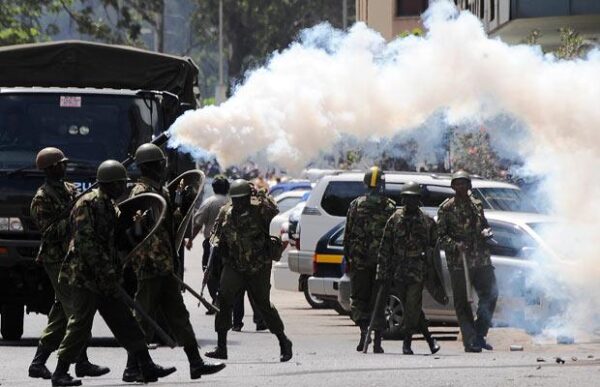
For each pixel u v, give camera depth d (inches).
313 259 2399.1
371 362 1578.5
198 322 2322.8
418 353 1755.7
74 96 1915.6
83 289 1299.2
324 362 1594.5
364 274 1777.8
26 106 1908.2
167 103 1923.0
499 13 3791.8
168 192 1398.9
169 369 1341.0
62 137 1904.5
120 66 1987.0
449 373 1396.4
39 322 2330.2
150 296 1381.6
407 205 1726.1
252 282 1604.3
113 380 1413.6
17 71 1967.3
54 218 1424.7
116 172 1295.5
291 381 1338.6
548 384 1280.8
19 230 1870.1
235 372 1472.7
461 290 1766.7
